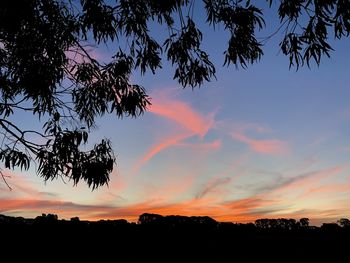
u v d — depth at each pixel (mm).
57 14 4977
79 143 5234
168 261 15508
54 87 5098
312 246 19109
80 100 5477
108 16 4957
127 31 5172
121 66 5379
